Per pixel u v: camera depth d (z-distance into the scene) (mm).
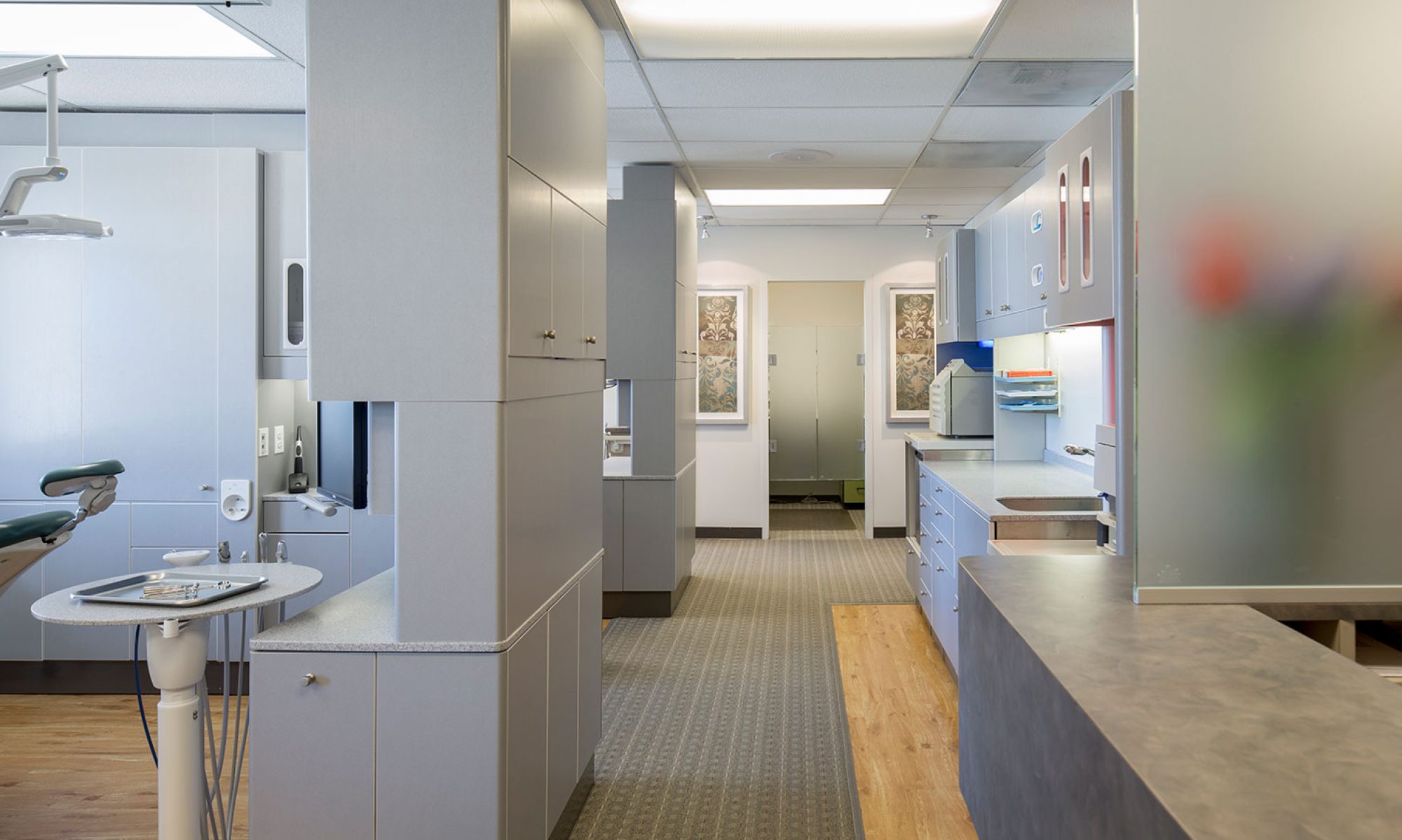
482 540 1715
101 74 3023
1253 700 979
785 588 4867
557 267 2053
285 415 3404
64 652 3270
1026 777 1203
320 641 1745
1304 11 1278
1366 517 1314
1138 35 1298
